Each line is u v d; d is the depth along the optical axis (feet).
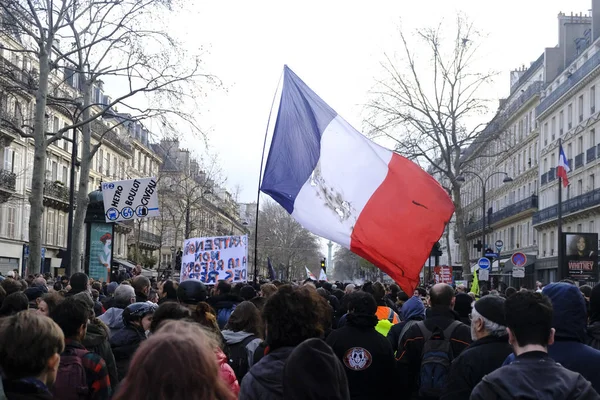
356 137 29.81
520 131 218.18
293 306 15.35
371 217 28.78
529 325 12.73
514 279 216.33
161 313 18.56
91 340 19.35
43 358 13.02
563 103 176.55
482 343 17.24
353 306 21.13
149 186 67.62
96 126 194.90
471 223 273.33
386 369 20.72
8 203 151.53
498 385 12.10
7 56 117.70
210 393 8.50
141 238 230.07
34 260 78.59
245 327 23.50
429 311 22.56
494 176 253.03
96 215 73.97
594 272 96.48
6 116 133.80
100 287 54.03
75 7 81.82
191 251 56.13
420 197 28.81
